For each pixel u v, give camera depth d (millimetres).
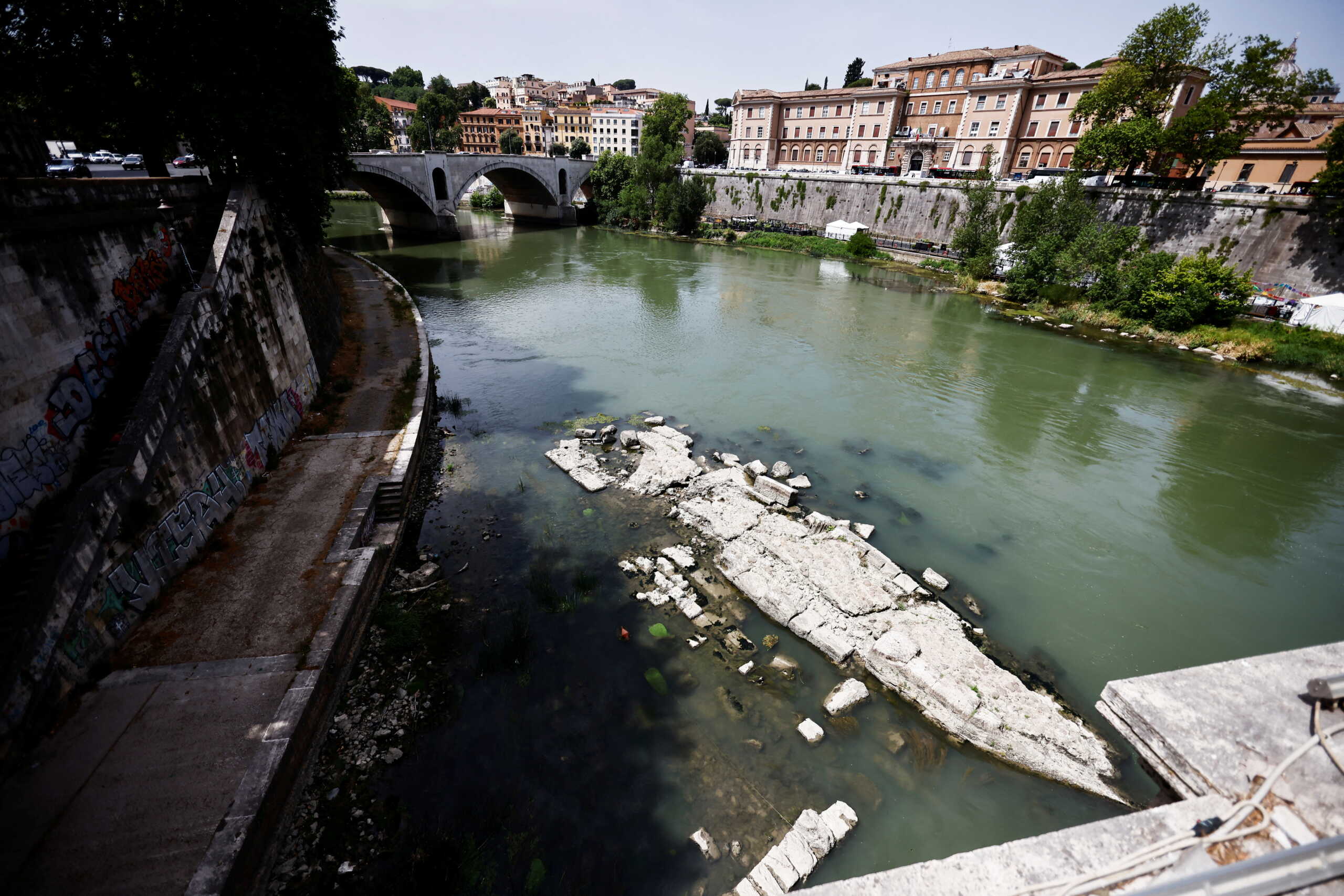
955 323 43969
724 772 12461
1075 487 23188
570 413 28250
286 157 25953
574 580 17516
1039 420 28609
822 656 15234
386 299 41594
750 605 16797
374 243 70438
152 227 17250
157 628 13555
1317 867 2535
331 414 24234
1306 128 54812
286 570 15438
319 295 30203
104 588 12648
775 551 18125
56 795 10156
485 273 56688
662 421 27281
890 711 13820
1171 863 2852
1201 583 18312
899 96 81375
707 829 11453
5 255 12047
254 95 23750
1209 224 44875
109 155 40688
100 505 12562
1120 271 44250
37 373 12602
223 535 16641
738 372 33562
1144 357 37312
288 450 21297
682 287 53438
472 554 18531
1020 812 11852
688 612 16297
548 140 144000
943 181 65500
